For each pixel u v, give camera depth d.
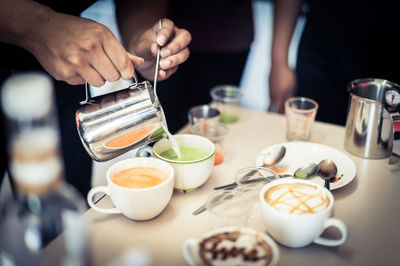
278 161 1.13
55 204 0.70
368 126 1.16
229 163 1.17
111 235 0.87
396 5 1.66
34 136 0.61
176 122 2.25
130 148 0.99
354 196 1.02
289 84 2.08
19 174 0.64
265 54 4.12
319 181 1.05
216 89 1.50
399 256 0.82
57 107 1.35
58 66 0.98
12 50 1.20
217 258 0.72
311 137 1.33
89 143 0.93
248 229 0.77
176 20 2.01
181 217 0.93
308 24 1.95
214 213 0.80
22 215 0.70
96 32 0.95
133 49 1.32
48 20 0.99
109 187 0.89
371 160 1.19
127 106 0.93
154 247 0.84
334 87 1.95
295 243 0.82
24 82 0.60
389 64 1.77
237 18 2.07
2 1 0.98
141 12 1.60
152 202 0.87
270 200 0.86
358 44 1.79
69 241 0.81
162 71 1.22
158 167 0.96
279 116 1.50
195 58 2.17
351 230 0.89
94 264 0.79
